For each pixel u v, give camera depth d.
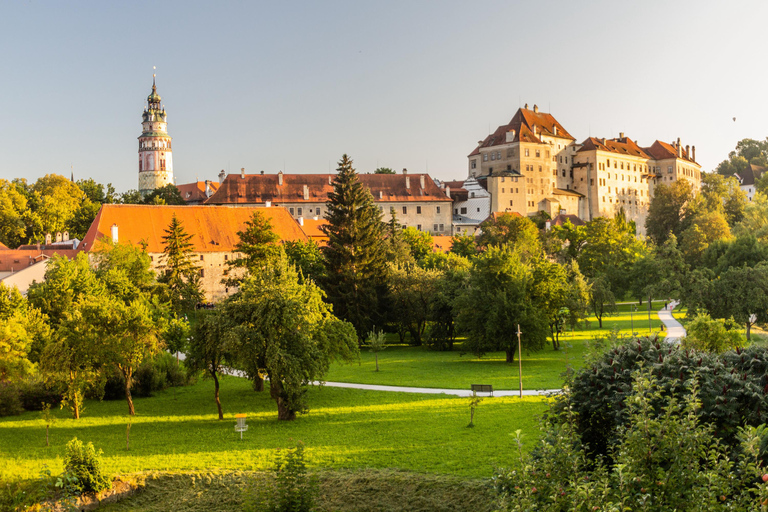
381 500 29.45
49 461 35.06
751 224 135.62
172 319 61.62
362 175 179.88
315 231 147.00
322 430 41.72
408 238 138.00
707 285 78.12
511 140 195.62
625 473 16.03
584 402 23.48
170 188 190.50
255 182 172.25
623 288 113.25
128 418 47.59
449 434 38.84
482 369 68.25
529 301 73.38
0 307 53.72
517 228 143.38
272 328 45.19
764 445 18.73
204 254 122.62
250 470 33.38
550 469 17.64
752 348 23.83
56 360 46.09
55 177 180.62
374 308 90.88
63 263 68.56
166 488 31.98
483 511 27.52
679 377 22.52
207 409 51.09
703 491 15.87
